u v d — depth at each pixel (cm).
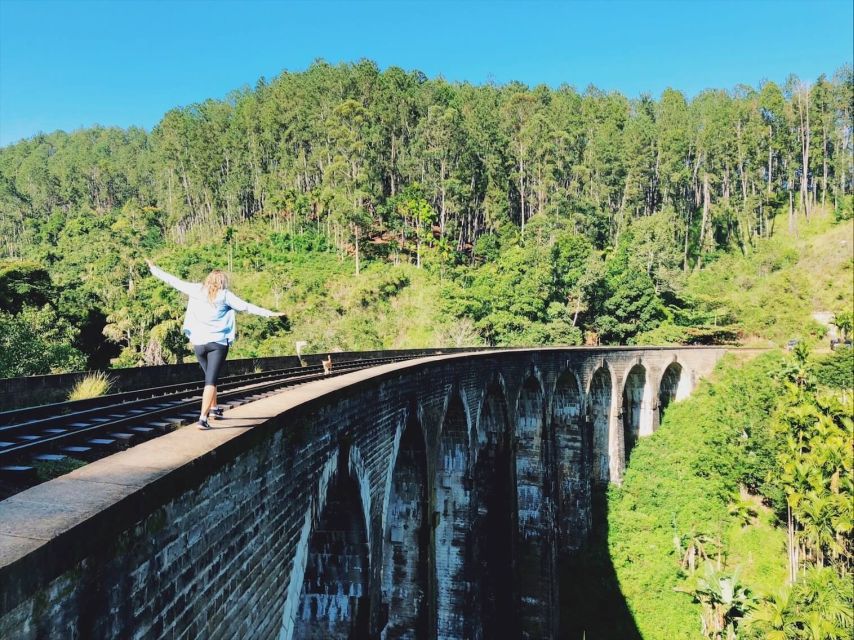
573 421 3195
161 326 4491
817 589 2428
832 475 3005
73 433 684
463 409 1722
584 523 3192
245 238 9194
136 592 414
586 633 2717
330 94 10288
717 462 3662
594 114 10988
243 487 595
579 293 6400
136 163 14338
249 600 609
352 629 1048
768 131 9738
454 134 9019
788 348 5747
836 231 8494
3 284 4272
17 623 298
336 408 882
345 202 7888
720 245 9569
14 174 15588
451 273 7456
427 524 1439
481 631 1958
